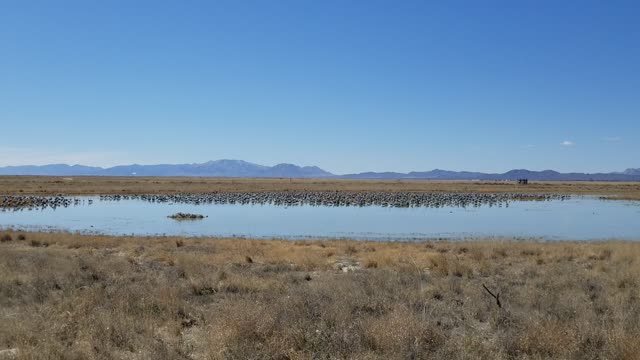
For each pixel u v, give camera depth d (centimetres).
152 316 1085
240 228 3731
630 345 850
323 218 4491
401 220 4338
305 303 1137
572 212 5353
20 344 853
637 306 1170
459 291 1413
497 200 7081
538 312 1106
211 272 1684
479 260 2050
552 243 2728
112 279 1530
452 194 8306
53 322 999
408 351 849
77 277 1511
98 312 1063
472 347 880
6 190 8100
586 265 1970
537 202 7038
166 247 2455
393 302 1195
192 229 3678
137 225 3909
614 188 12131
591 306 1198
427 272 1800
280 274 1739
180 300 1229
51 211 5097
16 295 1294
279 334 912
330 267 1933
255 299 1247
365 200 6531
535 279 1609
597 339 912
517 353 879
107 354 841
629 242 2694
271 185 11325
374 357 828
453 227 3831
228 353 846
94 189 8738
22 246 2466
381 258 2019
